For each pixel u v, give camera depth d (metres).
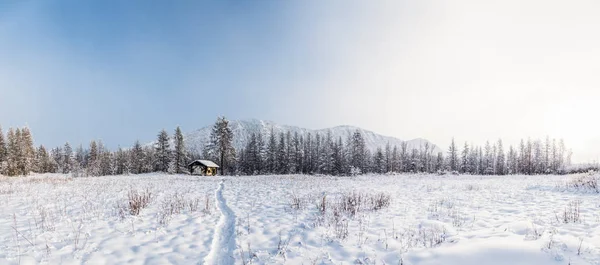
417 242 6.99
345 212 10.78
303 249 6.80
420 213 10.61
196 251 6.83
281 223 9.32
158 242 7.39
